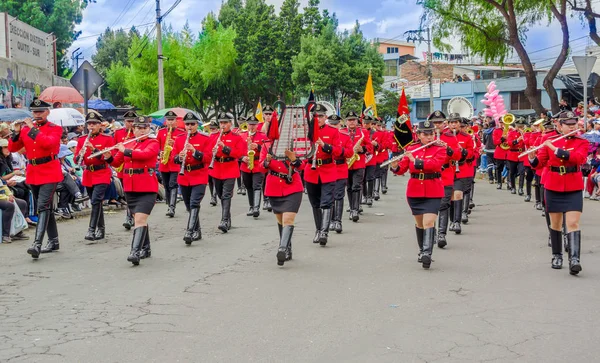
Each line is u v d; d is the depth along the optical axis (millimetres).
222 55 48750
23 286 8328
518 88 50438
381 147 17172
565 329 6453
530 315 6945
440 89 55031
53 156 10375
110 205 16516
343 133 11570
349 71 45062
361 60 46250
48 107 10352
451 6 27906
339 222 12656
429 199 9406
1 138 12156
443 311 7113
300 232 12766
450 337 6219
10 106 23531
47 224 10359
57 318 6883
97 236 11977
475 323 6672
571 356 5688
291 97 50469
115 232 12891
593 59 16719
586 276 8805
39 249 10031
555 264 9273
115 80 64375
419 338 6188
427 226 9336
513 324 6629
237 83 49906
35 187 10367
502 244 11305
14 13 41594
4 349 5906
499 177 21594
